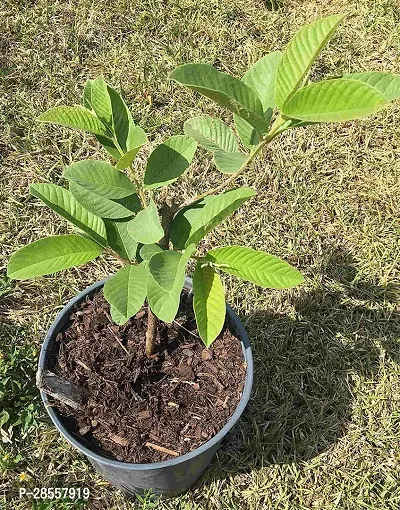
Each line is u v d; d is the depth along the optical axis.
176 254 0.50
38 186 0.57
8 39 1.20
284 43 1.25
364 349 0.87
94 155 1.05
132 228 0.52
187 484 0.72
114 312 0.50
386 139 1.11
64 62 1.17
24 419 0.76
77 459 0.75
